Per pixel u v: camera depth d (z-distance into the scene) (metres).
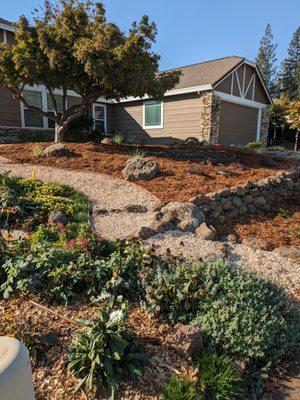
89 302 3.00
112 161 8.23
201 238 4.87
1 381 1.30
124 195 6.28
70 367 2.18
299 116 17.66
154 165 7.29
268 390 2.52
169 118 15.79
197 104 14.66
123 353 2.28
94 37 8.70
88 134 14.52
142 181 6.98
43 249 3.38
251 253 4.62
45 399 2.03
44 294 2.99
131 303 3.08
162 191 6.39
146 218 5.34
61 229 4.23
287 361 2.85
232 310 2.81
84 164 8.00
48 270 3.08
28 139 13.49
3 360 1.40
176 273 3.13
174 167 7.86
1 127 13.38
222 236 5.27
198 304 2.96
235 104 16.17
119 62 8.34
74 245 3.56
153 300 2.89
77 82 9.53
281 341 2.83
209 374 2.35
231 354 2.68
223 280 3.11
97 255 3.60
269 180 7.26
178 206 5.33
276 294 3.21
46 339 2.43
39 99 14.80
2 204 4.97
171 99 15.55
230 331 2.70
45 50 8.62
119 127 18.30
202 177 7.22
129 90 9.52
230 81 15.30
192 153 9.74
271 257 4.54
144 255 3.41
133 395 2.12
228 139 16.17
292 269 4.26
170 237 4.79
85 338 2.33
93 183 6.86
